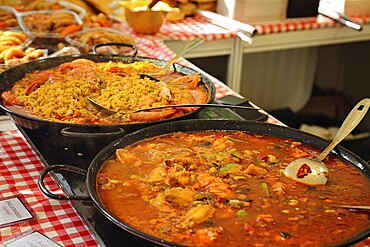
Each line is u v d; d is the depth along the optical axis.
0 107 1.72
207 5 3.59
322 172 1.41
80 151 1.67
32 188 1.58
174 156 1.48
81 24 2.87
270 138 1.62
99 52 2.61
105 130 1.58
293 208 1.28
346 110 4.14
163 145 1.54
